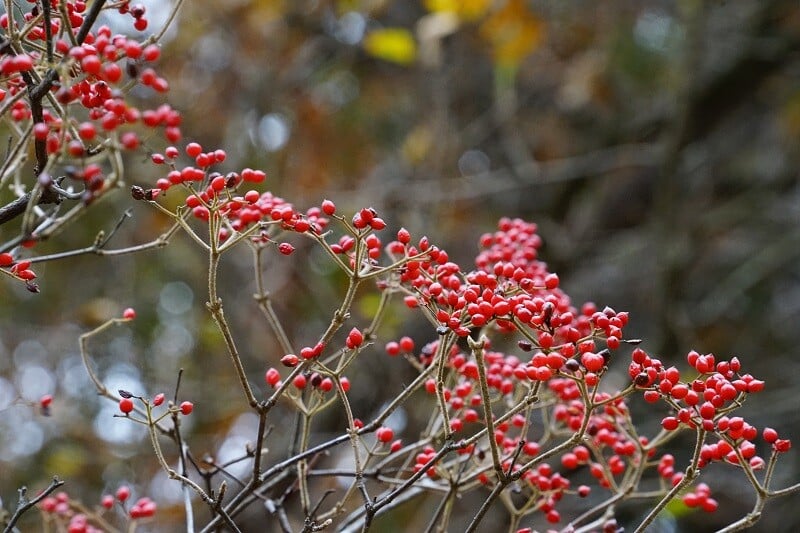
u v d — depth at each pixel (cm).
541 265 312
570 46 841
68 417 657
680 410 219
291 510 568
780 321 902
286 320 684
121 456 643
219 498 220
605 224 898
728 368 235
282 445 604
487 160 899
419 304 249
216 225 242
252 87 747
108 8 234
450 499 266
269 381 263
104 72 194
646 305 825
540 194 875
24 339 718
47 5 207
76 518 283
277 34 767
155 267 743
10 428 656
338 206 720
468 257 786
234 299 721
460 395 288
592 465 290
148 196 227
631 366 221
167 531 625
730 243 897
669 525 759
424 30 637
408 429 607
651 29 876
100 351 713
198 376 723
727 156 936
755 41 775
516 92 886
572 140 892
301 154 756
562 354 218
